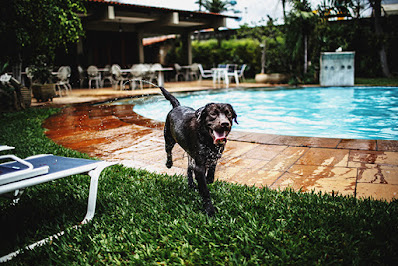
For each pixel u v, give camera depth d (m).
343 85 14.15
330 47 16.05
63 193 3.36
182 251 2.21
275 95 12.41
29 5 8.49
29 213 2.95
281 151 4.52
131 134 6.06
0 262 2.24
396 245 2.13
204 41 25.39
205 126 2.56
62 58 17.72
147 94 12.62
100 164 2.72
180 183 3.45
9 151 4.73
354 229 2.33
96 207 2.98
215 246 2.26
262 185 3.37
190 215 2.72
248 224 2.51
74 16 9.59
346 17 18.33
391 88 12.84
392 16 18.42
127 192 3.31
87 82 17.58
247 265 2.03
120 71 14.62
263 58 18.08
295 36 15.63
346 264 1.98
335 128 6.62
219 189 3.20
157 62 26.16
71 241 2.46
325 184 3.29
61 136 6.05
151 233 2.48
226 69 16.38
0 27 8.20
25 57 10.28
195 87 15.45
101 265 2.15
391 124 6.81
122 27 19.42
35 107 9.84
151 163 4.31
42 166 2.38
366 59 17.48
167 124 3.36
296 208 2.72
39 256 2.29
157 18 17.75
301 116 8.10
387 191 3.04
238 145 4.95
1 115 8.40
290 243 2.20
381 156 4.06
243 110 9.27
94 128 6.71
